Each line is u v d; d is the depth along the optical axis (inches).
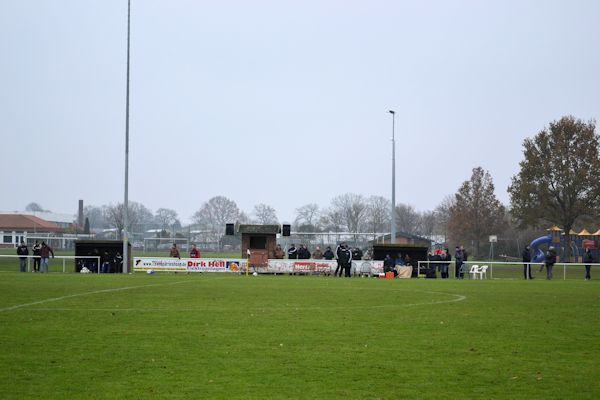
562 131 3708.2
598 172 3609.7
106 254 2568.9
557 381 610.9
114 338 820.6
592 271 3029.0
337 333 873.5
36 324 939.3
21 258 2503.7
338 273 2536.9
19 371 636.7
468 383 602.2
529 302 1337.4
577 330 916.6
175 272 2519.7
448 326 950.4
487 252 4284.0
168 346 767.7
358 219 6023.6
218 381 602.2
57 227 7199.8
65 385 584.4
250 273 2522.1
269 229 2591.0
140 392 562.3
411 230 6845.5
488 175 4259.4
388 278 2362.2
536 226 3789.4
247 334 858.1
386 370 652.1
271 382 600.4
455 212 4264.3
